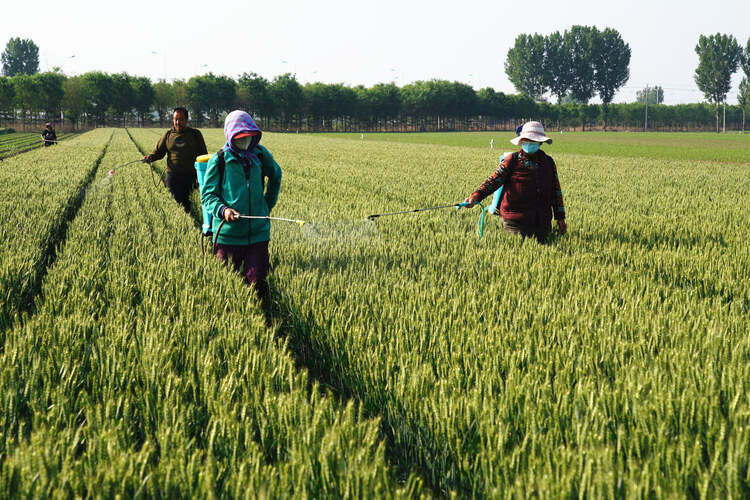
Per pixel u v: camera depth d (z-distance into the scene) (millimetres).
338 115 122688
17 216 8617
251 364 3244
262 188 5406
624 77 135375
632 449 2373
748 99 123875
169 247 6723
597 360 3311
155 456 2496
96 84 99062
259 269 5434
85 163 19422
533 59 137250
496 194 7461
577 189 14203
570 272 5465
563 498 1976
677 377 2855
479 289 5074
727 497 2045
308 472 2219
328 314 4227
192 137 10164
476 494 2414
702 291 5352
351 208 10469
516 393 2762
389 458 2963
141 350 3455
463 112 131500
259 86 112000
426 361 3393
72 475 2115
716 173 20141
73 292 4785
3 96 89562
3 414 2742
